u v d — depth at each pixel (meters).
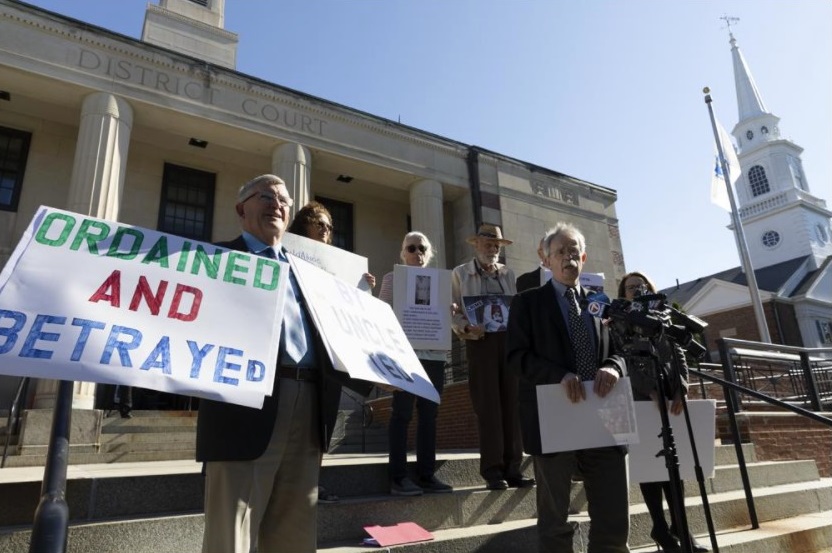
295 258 2.36
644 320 2.74
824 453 7.54
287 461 2.06
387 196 15.16
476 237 4.63
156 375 1.71
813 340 34.41
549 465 2.81
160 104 10.89
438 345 4.03
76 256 1.82
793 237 48.78
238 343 1.90
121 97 10.53
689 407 3.62
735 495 4.83
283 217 2.39
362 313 2.59
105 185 9.82
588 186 16.19
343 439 9.31
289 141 12.23
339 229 14.61
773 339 33.53
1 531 2.50
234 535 1.81
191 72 11.43
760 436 6.74
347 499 3.44
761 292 34.66
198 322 1.89
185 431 8.07
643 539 3.94
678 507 2.71
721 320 35.88
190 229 12.46
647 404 3.54
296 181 11.99
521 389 3.03
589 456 2.85
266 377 1.87
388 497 3.54
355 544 3.14
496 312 4.22
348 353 2.17
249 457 1.85
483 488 3.97
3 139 11.05
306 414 2.10
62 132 11.48
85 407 8.18
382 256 14.81
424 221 13.55
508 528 3.57
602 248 15.70
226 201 12.95
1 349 1.54
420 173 13.85
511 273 4.64
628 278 4.59
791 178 51.03
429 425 3.91
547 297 3.13
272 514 2.05
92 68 10.37
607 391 2.75
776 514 4.80
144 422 8.08
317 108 12.82
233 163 13.20
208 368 1.80
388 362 2.45
